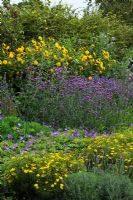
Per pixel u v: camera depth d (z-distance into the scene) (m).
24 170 6.90
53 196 6.89
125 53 17.25
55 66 13.02
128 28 20.00
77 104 11.02
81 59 13.95
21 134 9.56
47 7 17.59
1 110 10.68
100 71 14.16
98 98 11.29
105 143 8.18
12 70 12.47
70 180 6.77
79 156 7.88
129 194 6.59
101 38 15.80
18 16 15.47
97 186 6.70
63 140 9.20
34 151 8.25
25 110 11.16
